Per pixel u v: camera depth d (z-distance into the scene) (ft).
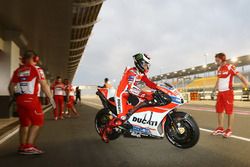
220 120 21.26
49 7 38.63
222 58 21.22
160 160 13.89
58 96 38.83
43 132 24.88
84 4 48.19
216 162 13.28
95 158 14.60
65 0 35.88
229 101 20.26
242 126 25.88
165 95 15.37
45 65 112.98
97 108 66.85
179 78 210.59
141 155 15.07
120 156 14.93
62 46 67.51
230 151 15.60
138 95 16.42
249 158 13.97
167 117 16.07
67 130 26.22
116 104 17.03
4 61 46.78
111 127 17.39
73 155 15.38
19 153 15.71
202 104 78.84
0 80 45.83
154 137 16.06
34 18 43.42
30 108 15.57
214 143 17.97
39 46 67.00
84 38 75.92
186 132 15.46
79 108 66.69
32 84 15.69
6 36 47.65
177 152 15.61
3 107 43.55
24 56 16.22
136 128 16.40
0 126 30.37
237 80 138.72
